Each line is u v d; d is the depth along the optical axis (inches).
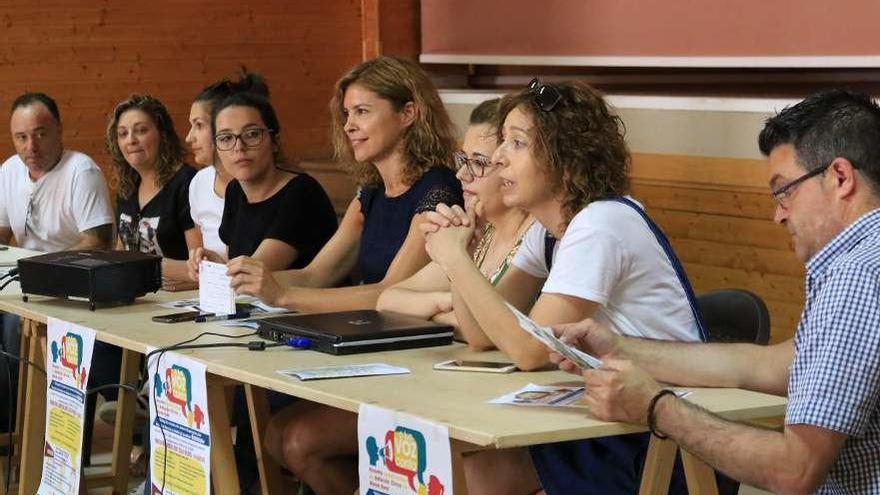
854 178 85.6
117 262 154.4
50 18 309.6
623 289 112.4
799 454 83.7
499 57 303.0
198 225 199.5
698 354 107.1
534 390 103.5
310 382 108.8
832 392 82.3
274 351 124.6
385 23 325.1
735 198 236.5
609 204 112.7
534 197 116.3
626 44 271.1
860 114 86.2
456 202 153.6
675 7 259.0
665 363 106.8
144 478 187.2
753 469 86.8
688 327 115.0
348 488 139.3
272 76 339.3
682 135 246.8
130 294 155.6
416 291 139.4
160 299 161.2
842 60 227.0
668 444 98.7
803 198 87.4
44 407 164.2
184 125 329.1
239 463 159.8
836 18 227.6
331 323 128.8
